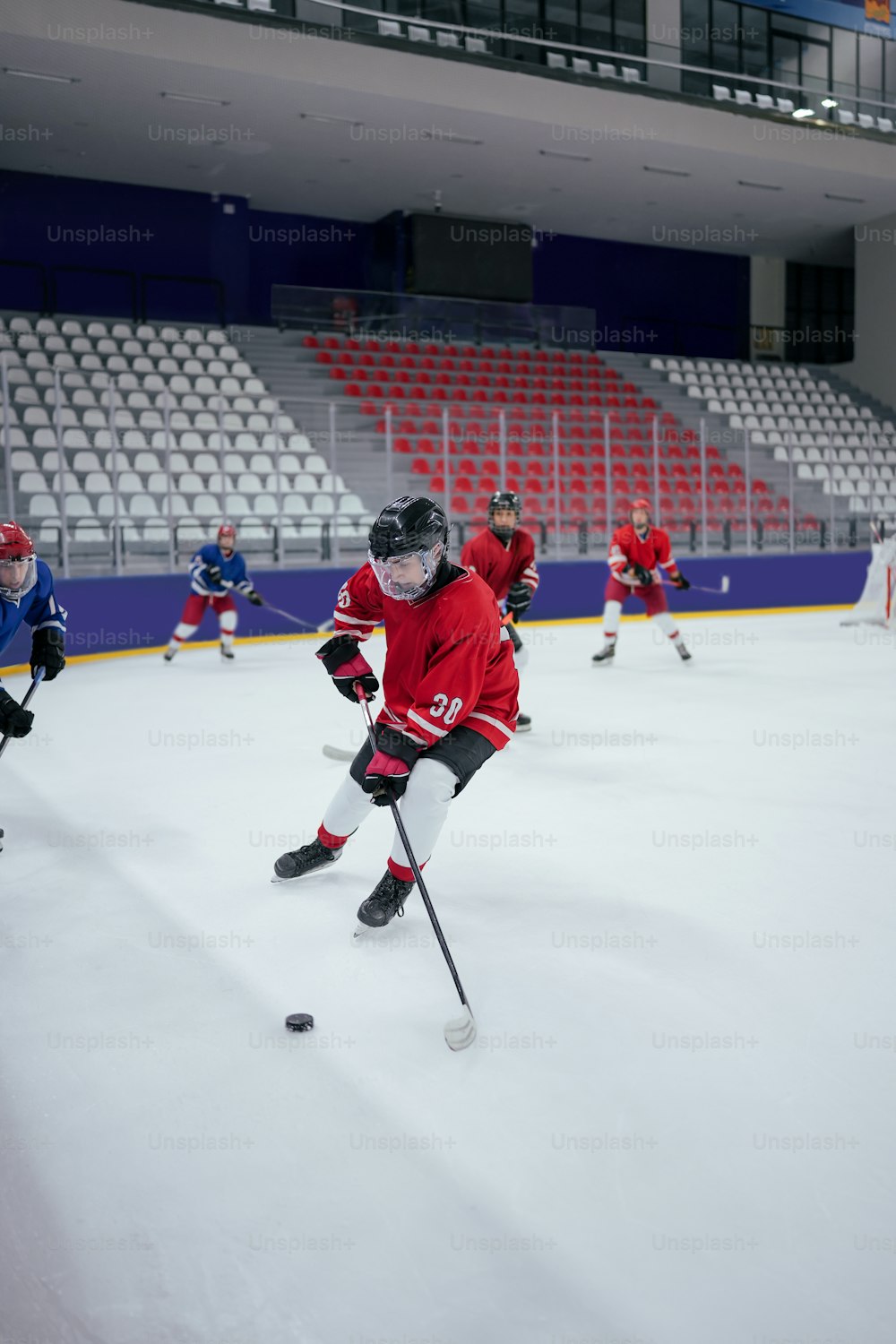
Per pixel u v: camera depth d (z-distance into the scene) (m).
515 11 16.98
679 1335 1.53
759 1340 1.52
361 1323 1.56
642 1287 1.63
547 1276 1.65
